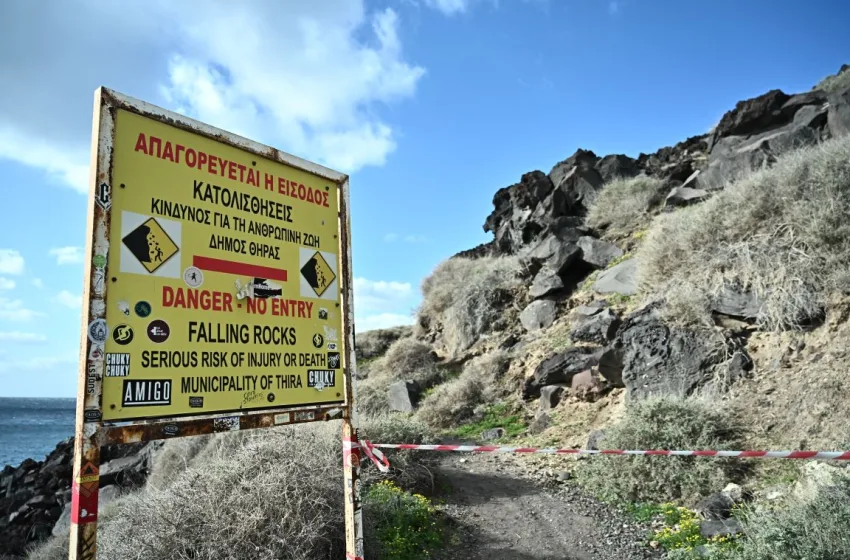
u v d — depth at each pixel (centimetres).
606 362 977
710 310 885
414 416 1295
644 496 632
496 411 1168
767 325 815
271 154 358
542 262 1582
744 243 916
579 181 1819
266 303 342
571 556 514
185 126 311
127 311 272
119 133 282
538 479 759
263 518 443
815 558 373
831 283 772
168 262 295
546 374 1125
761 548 408
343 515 483
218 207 325
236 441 860
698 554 466
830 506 416
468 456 907
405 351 1695
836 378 640
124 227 277
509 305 1609
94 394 253
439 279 2048
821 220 815
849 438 552
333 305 386
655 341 896
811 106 1378
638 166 1894
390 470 697
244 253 335
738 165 1384
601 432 827
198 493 472
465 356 1552
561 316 1388
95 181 266
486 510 650
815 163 905
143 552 424
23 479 1819
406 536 534
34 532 1396
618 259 1408
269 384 335
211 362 306
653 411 707
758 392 727
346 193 408
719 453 392
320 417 359
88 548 244
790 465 578
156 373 280
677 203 1462
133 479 1330
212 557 412
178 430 285
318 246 383
